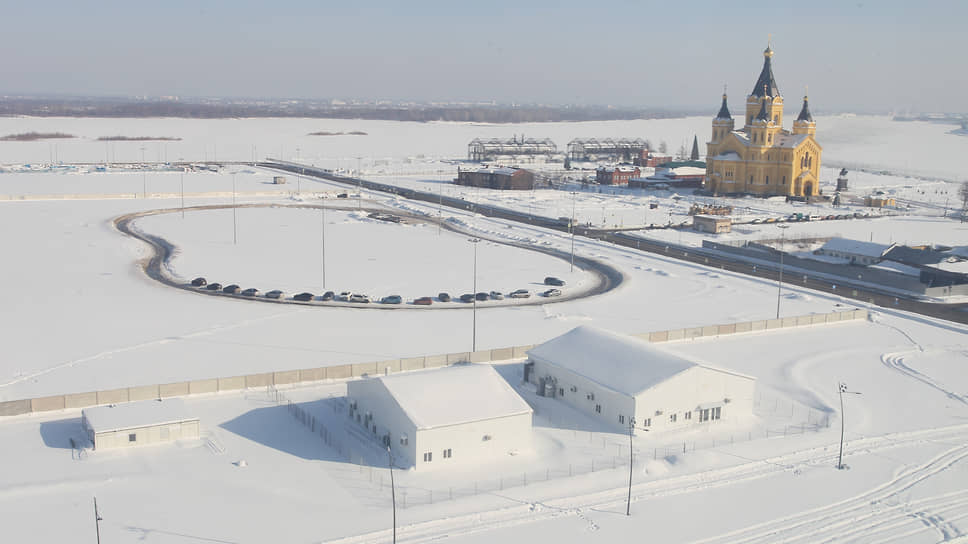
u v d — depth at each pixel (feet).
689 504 186.50
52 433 213.66
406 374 222.69
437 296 378.32
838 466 208.13
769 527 176.96
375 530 170.71
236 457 203.41
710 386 234.99
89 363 270.67
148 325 317.22
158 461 200.23
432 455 201.57
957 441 226.17
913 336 330.54
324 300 364.17
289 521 173.68
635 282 419.13
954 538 173.37
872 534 175.01
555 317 343.87
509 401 215.10
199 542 164.76
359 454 207.51
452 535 169.89
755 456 212.84
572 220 567.18
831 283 431.02
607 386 232.53
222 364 272.92
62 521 170.91
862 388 267.59
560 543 167.84
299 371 254.06
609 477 198.80
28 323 315.78
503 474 199.31
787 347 311.27
